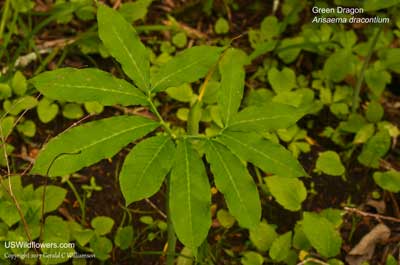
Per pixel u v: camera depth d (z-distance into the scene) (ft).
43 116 4.70
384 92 5.45
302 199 4.36
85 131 3.10
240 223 3.05
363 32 5.84
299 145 4.86
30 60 5.21
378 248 4.50
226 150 3.16
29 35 4.95
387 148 4.71
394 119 5.26
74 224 4.28
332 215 4.39
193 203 3.03
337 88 5.21
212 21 5.90
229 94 3.28
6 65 5.16
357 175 4.89
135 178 3.04
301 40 5.39
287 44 5.38
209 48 3.33
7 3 5.04
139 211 4.55
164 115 5.11
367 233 4.56
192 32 5.74
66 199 4.57
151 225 4.42
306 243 4.22
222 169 3.12
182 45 5.47
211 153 3.16
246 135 3.19
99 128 3.11
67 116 4.84
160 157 3.10
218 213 4.42
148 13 5.83
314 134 5.11
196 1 5.92
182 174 3.07
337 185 4.82
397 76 5.51
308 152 4.99
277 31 5.53
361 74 4.88
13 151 4.75
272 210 4.64
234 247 4.44
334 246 3.94
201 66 3.30
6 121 4.38
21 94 4.70
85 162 3.05
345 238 4.54
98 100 3.17
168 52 5.46
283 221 4.61
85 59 5.34
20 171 4.65
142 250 4.37
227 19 5.93
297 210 4.39
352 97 5.20
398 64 5.09
